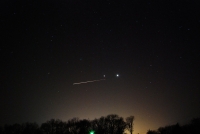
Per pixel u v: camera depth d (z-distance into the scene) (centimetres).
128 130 6038
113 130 6044
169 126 5672
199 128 4803
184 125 5075
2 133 5616
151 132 5853
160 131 5756
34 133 5812
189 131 4897
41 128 5938
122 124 6066
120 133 5997
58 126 6041
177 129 4944
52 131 5969
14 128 5728
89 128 6034
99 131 5991
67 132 6000
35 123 5969
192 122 5047
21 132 5744
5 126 5706
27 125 5881
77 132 5966
